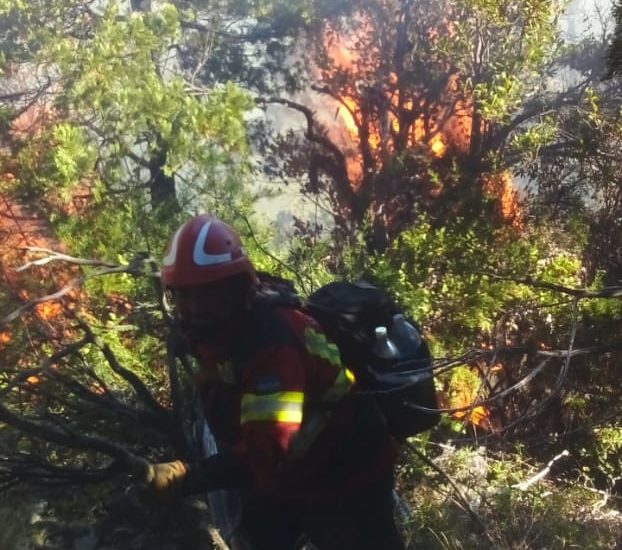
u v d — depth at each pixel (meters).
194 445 4.59
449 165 12.57
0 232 8.97
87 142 10.06
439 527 5.48
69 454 5.33
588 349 3.50
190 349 2.83
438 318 9.58
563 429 9.70
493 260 10.00
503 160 11.98
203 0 12.88
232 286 2.72
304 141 14.49
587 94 11.69
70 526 4.95
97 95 10.09
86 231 8.88
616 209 11.55
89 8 11.59
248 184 10.58
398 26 13.63
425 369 3.09
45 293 7.32
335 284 3.18
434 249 9.78
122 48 10.34
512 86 11.16
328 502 3.04
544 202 11.83
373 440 3.04
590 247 11.52
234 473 2.84
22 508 5.46
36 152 9.84
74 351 4.96
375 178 13.01
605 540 5.93
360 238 10.09
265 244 9.10
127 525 4.73
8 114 10.17
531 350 3.49
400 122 13.73
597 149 11.39
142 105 9.92
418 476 6.71
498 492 6.60
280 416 2.64
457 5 11.74
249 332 2.71
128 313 7.71
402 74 13.59
